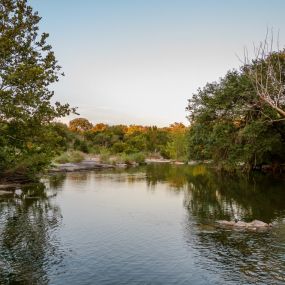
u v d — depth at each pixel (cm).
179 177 4553
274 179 4116
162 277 1155
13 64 1622
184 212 2195
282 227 1775
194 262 1286
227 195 2902
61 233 1686
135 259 1324
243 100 3888
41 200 2617
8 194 2883
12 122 1638
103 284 1100
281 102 3556
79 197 2780
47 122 1720
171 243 1519
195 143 5031
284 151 4700
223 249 1428
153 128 14025
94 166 6319
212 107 4272
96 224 1869
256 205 2416
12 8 1631
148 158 11306
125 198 2755
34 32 1692
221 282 1109
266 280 1121
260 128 3756
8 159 3206
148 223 1894
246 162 4569
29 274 1177
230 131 4275
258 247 1448
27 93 1566
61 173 5056
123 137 12606
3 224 1861
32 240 1569
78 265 1262
